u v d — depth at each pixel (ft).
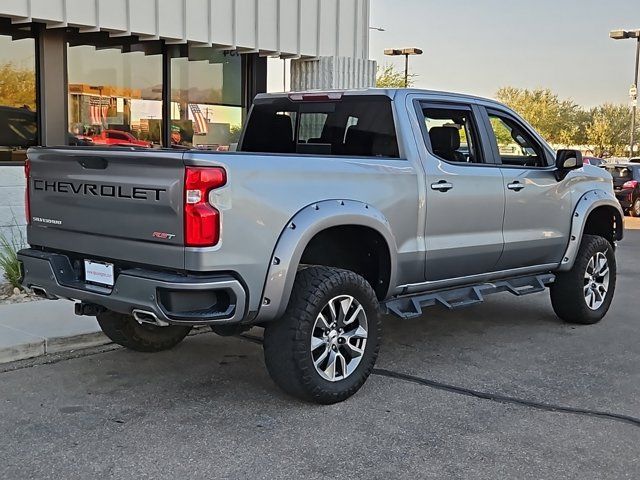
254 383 17.97
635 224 64.39
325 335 16.22
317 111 20.63
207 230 13.98
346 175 16.65
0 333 20.56
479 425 15.48
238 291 14.48
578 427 15.48
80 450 13.92
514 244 21.20
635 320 25.64
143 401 16.61
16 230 29.07
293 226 15.26
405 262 18.21
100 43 31.78
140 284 14.40
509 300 28.89
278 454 13.85
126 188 14.80
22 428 14.94
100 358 19.90
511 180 20.98
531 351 21.34
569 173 23.24
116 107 32.65
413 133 18.75
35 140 30.22
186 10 31.63
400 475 13.08
